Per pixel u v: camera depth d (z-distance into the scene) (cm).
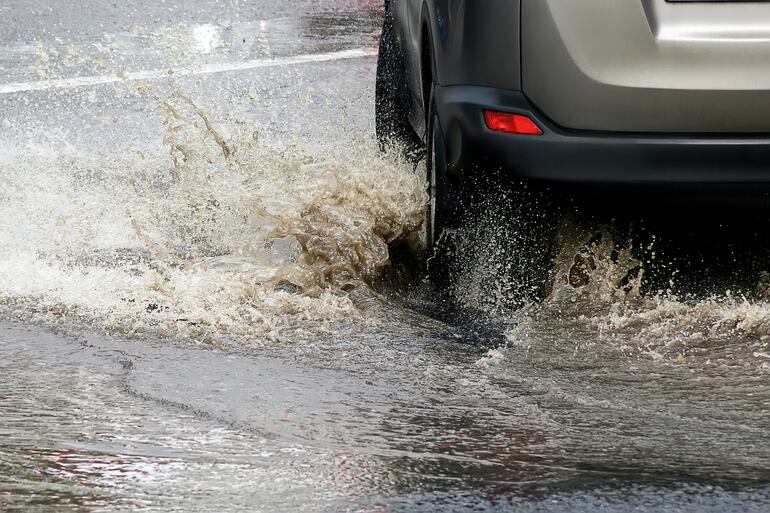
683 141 1408
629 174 1419
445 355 1339
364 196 1664
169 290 1500
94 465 1004
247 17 4059
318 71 3216
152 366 1273
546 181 1442
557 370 1296
